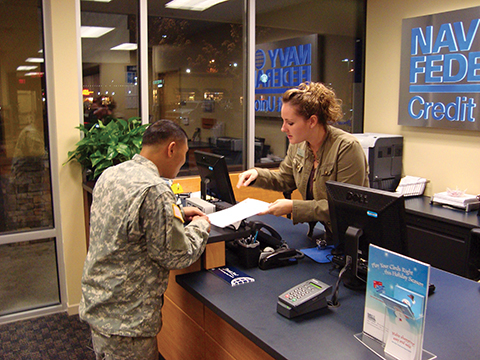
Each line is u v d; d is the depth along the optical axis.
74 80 2.98
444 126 3.57
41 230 3.11
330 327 1.35
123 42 3.20
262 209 1.87
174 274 1.95
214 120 3.69
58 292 3.25
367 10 4.22
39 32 2.94
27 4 2.88
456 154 3.56
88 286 1.48
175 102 3.47
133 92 3.30
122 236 1.39
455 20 3.39
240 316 1.43
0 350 2.63
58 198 3.12
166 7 3.32
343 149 1.97
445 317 1.42
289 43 3.93
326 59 4.15
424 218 3.24
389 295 1.20
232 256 2.04
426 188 3.83
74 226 3.11
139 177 1.42
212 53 3.59
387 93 4.10
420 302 1.11
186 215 1.79
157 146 1.51
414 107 3.79
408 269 1.15
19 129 2.99
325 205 1.94
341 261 1.76
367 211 1.53
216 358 1.67
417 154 3.88
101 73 3.14
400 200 1.43
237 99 3.78
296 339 1.28
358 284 1.64
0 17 2.82
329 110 1.97
